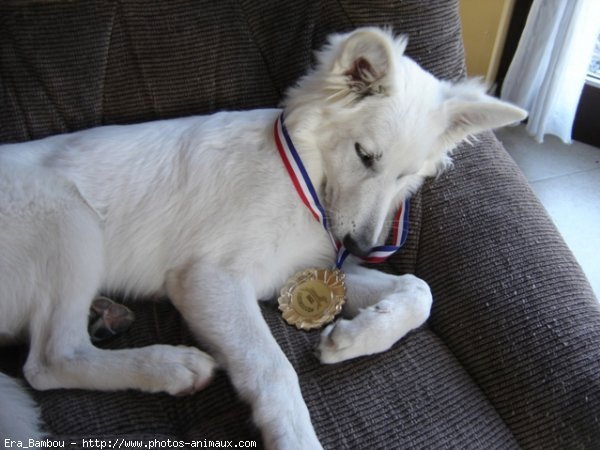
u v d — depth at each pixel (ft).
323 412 1.52
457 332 1.76
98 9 2.00
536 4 3.19
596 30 3.17
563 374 1.53
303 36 2.12
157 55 2.08
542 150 3.74
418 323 1.73
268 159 1.88
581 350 1.55
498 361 1.65
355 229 1.83
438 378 1.64
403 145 1.76
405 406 1.55
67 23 1.98
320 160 1.88
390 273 2.04
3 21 1.96
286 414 1.46
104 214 1.87
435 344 1.75
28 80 2.00
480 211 1.91
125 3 2.01
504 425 1.61
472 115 1.86
